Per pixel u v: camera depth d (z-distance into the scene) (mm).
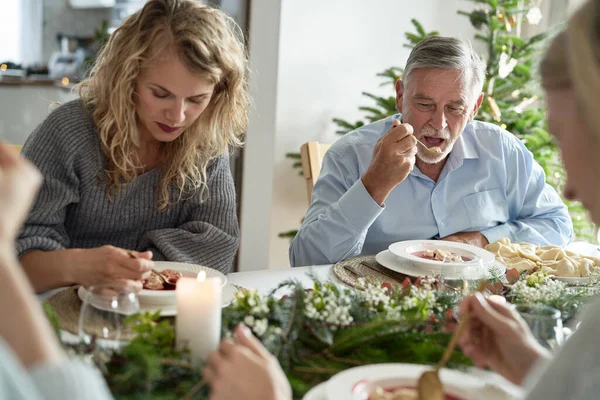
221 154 1724
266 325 1063
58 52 4559
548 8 3738
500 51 3131
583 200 780
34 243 1411
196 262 1620
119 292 1021
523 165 2154
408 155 1737
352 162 2068
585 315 755
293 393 951
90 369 607
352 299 1189
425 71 1896
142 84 1462
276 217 3406
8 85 4145
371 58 3537
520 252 1749
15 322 583
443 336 1104
